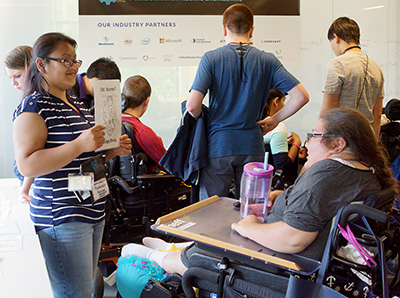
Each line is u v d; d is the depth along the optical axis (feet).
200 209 5.20
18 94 12.96
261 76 7.02
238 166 7.21
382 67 14.12
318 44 14.01
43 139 4.37
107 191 5.02
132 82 8.39
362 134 4.36
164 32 12.55
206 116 7.29
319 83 14.21
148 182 7.57
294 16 12.82
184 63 12.75
